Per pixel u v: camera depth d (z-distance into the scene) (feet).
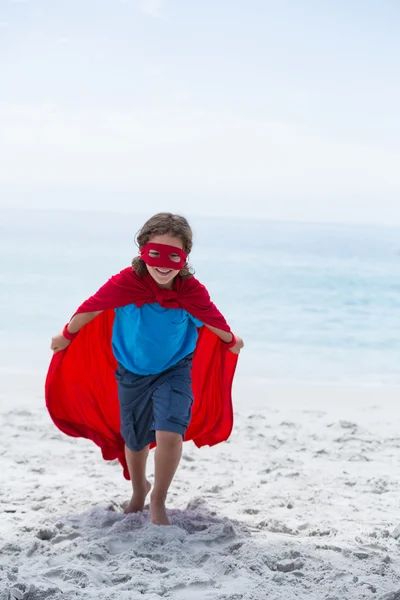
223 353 14.64
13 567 10.63
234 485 16.29
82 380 14.70
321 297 67.41
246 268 87.71
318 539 12.74
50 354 38.04
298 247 112.16
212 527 12.95
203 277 80.43
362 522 13.88
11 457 18.21
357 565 11.45
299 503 15.02
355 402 27.25
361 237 138.21
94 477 16.74
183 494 15.55
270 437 20.90
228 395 14.79
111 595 9.84
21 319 52.16
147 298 13.32
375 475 17.46
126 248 112.16
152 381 13.60
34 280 77.46
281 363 38.63
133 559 11.19
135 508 13.99
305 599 10.03
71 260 96.73
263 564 11.32
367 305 63.00
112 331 14.02
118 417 14.90
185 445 20.12
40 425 21.57
